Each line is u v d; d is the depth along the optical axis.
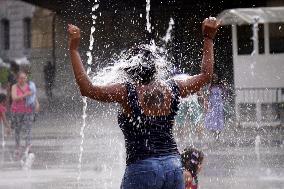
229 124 35.09
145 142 10.21
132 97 10.29
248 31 47.12
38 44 78.19
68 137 33.34
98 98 10.30
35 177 21.62
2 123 38.69
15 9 92.62
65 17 59.38
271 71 45.78
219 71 46.62
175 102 10.45
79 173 22.05
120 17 54.22
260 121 37.75
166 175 10.18
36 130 37.50
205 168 22.42
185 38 53.69
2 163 25.33
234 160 24.27
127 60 10.78
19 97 31.41
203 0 53.41
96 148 27.94
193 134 28.84
